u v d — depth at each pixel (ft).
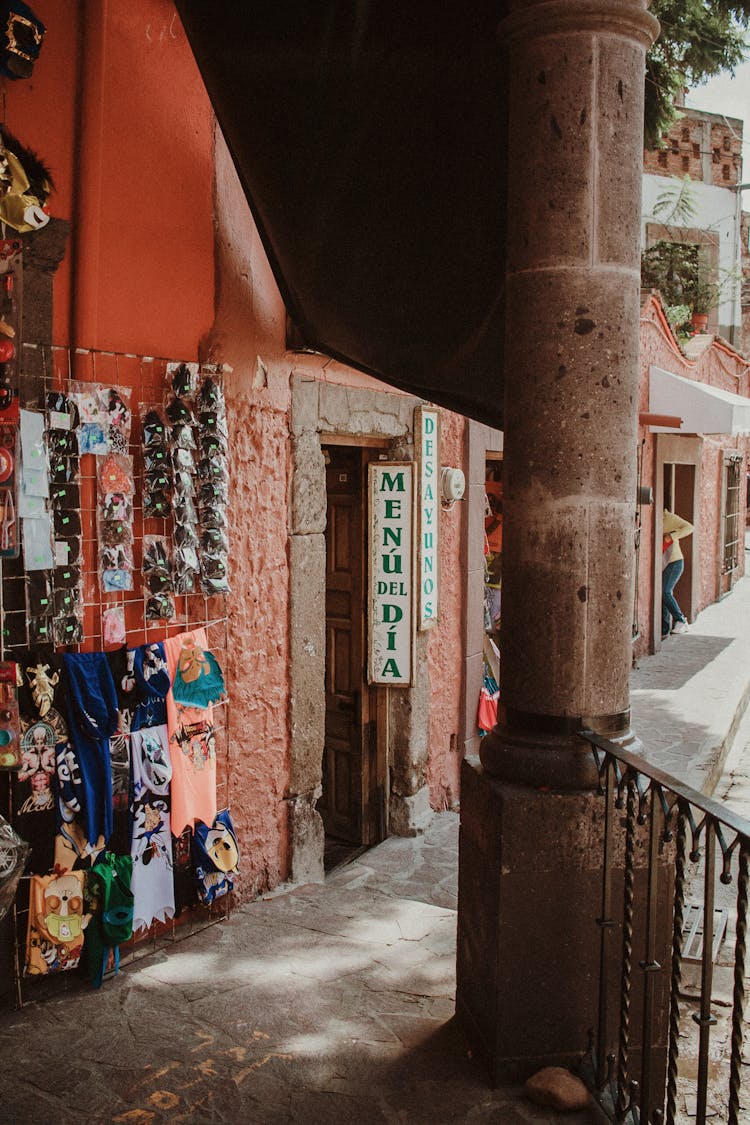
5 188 11.39
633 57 10.08
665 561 47.47
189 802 14.17
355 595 21.20
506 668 10.83
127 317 13.51
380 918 15.16
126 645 13.30
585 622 10.32
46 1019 11.79
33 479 11.71
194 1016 11.89
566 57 9.93
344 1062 10.88
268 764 16.58
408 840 21.39
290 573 16.87
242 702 15.87
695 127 67.87
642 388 40.19
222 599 15.30
